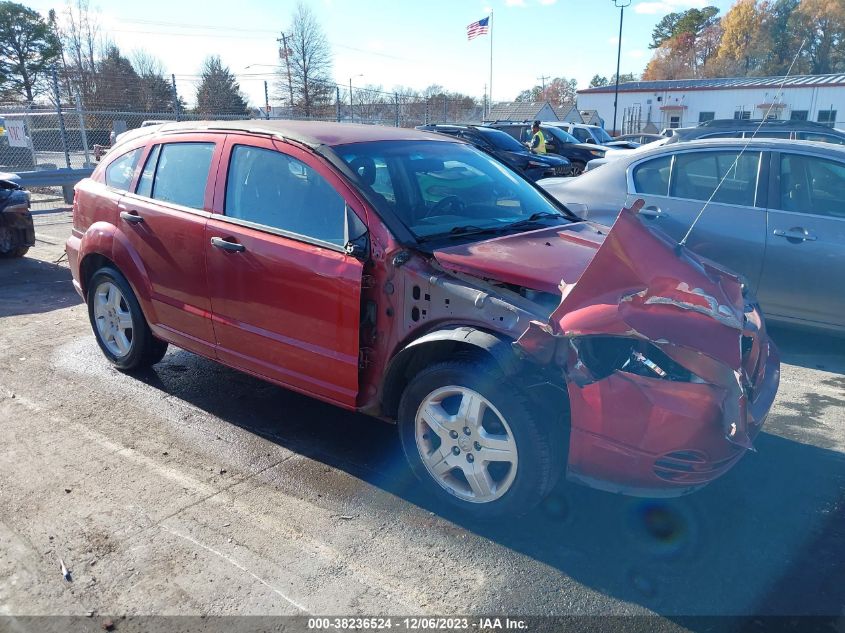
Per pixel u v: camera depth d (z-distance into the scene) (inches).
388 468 149.7
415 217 144.7
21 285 312.3
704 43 3083.2
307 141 150.9
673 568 117.4
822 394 192.7
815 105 1201.4
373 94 991.6
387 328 135.5
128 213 182.4
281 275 146.3
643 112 1934.1
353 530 127.1
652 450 111.1
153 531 125.8
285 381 153.0
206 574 114.5
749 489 143.0
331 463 151.5
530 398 119.0
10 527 126.5
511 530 127.4
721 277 132.1
